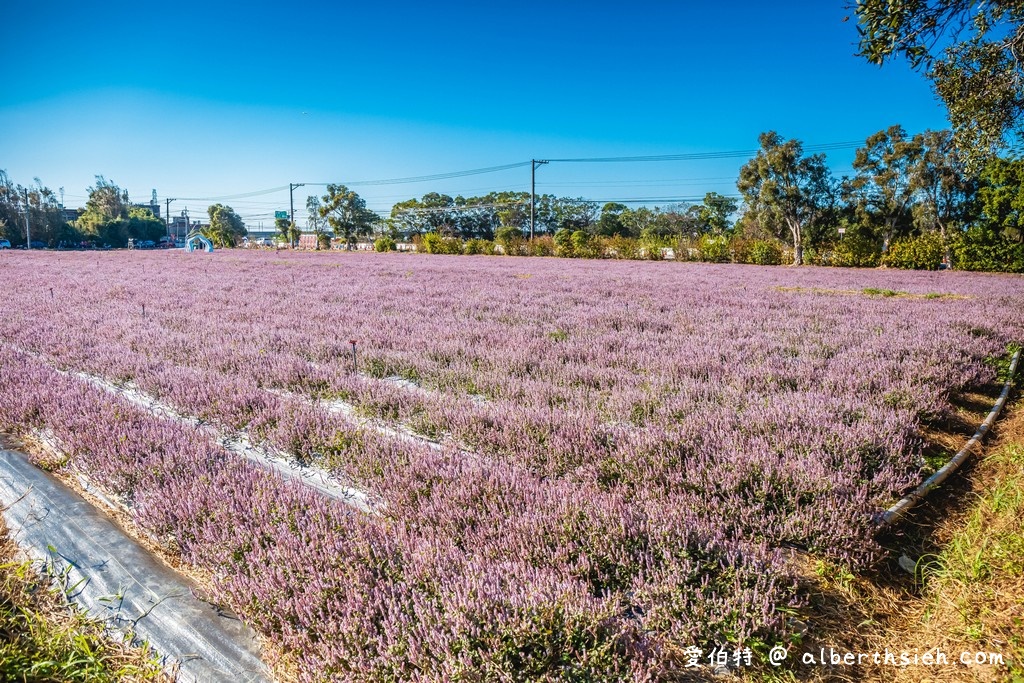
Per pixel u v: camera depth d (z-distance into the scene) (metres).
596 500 2.94
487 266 28.36
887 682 2.09
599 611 2.11
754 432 4.08
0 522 3.10
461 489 3.09
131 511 3.15
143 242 87.19
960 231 30.38
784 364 6.28
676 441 3.76
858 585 2.64
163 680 2.09
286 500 2.98
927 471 3.81
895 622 2.44
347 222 70.88
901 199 39.16
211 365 6.05
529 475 3.42
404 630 2.03
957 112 5.38
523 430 4.03
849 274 25.59
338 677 1.95
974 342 7.37
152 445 3.72
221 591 2.36
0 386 5.02
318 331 8.19
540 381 5.43
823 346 7.24
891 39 4.04
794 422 4.20
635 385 5.40
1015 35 4.27
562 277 20.52
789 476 3.29
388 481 3.28
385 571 2.42
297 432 4.04
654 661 1.97
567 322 9.19
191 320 9.18
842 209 41.34
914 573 2.72
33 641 2.19
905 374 5.59
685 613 2.17
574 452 3.70
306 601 2.20
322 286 16.02
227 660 2.13
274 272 22.30
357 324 8.97
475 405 4.65
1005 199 26.20
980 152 5.54
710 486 3.24
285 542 2.57
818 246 39.75
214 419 4.48
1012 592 2.47
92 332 8.00
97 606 2.43
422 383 5.64
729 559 2.49
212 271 22.56
